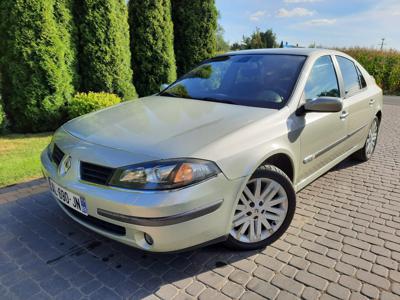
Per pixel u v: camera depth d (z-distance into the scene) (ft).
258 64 11.01
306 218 10.36
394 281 7.54
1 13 19.44
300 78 9.86
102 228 7.32
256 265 8.05
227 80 10.91
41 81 20.33
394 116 29.53
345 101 11.89
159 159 6.60
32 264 8.07
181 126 7.84
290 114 8.96
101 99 20.62
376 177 13.87
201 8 31.42
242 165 7.34
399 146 18.94
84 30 21.95
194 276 7.67
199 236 6.95
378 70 55.21
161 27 27.63
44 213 10.50
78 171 7.28
